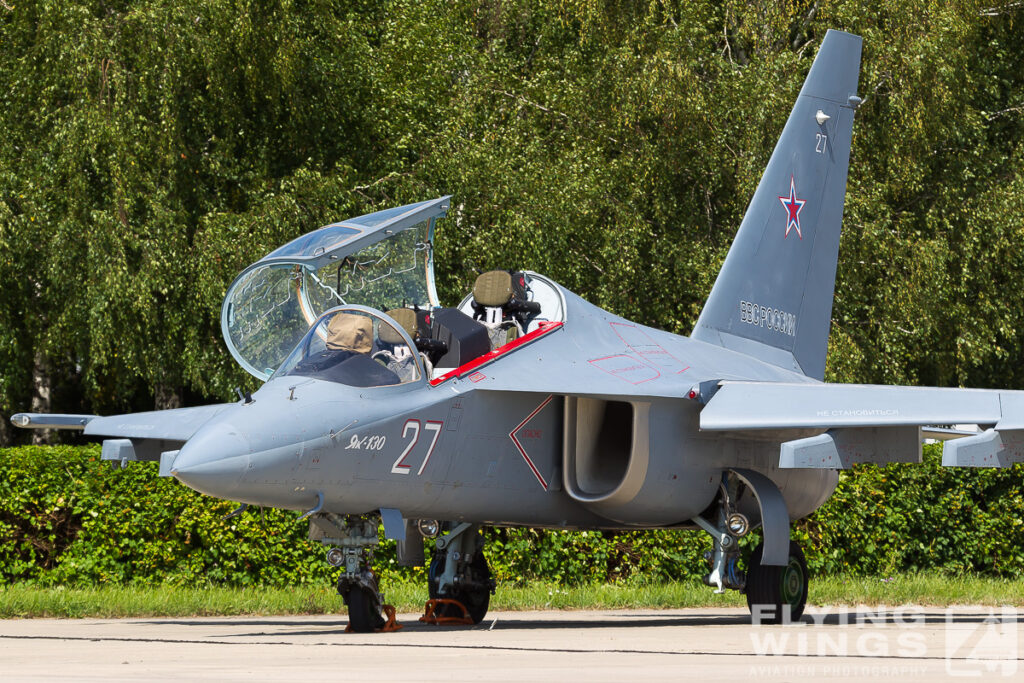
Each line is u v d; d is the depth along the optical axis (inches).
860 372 3474.4
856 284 3543.3
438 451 1471.5
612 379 1565.0
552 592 2107.5
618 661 1063.6
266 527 2181.3
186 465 1272.1
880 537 2541.8
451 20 3722.9
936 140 3705.7
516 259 3100.4
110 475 2170.3
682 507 1638.8
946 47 3627.0
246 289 1621.6
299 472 1342.3
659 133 3548.2
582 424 1593.3
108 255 2733.8
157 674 960.9
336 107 3240.7
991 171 3969.0
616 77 3543.3
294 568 2190.0
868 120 3718.0
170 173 2878.9
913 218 3742.6
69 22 2824.8
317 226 2982.3
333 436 1362.0
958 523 2600.9
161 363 2923.2
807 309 2028.8
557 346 1615.4
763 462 1721.2
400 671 971.9
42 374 3548.2
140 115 2819.9
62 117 2842.0
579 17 3804.1
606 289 3400.6
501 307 1647.4
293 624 1651.1
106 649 1224.8
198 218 2999.5
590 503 1576.0
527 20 4163.4
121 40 2864.2
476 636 1387.8
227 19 2942.9
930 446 2620.6
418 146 3265.3
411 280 1701.5
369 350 1449.3
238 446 1298.0
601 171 3472.0
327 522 1465.3
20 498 2145.7
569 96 3646.7
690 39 3609.7
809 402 1510.8
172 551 2174.0
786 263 1998.0
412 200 3107.8
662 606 2116.1
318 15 3235.7
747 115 3501.5
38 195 2837.1
